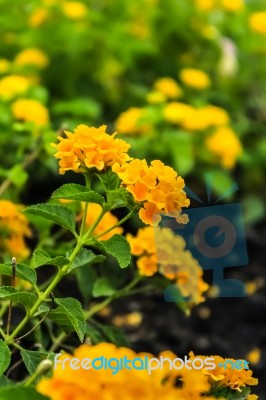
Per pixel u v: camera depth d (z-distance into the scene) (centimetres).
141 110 586
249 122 752
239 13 809
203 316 574
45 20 691
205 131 621
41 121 489
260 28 757
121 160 271
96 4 775
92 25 707
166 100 705
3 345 266
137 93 703
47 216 286
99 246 283
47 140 447
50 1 689
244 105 804
